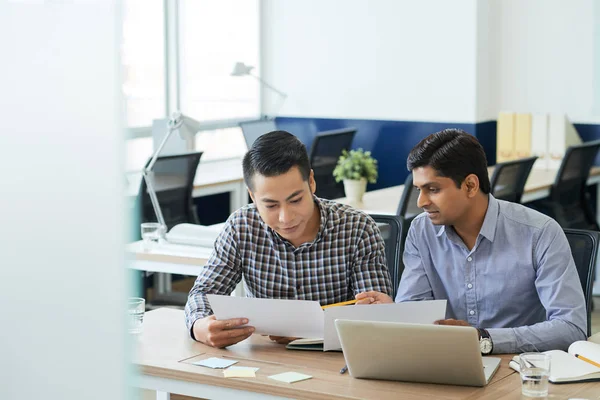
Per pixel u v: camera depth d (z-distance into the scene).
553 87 6.54
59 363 1.08
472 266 2.30
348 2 6.96
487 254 2.29
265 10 7.30
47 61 1.04
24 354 1.09
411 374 1.85
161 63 6.59
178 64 6.70
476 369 1.79
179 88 6.73
